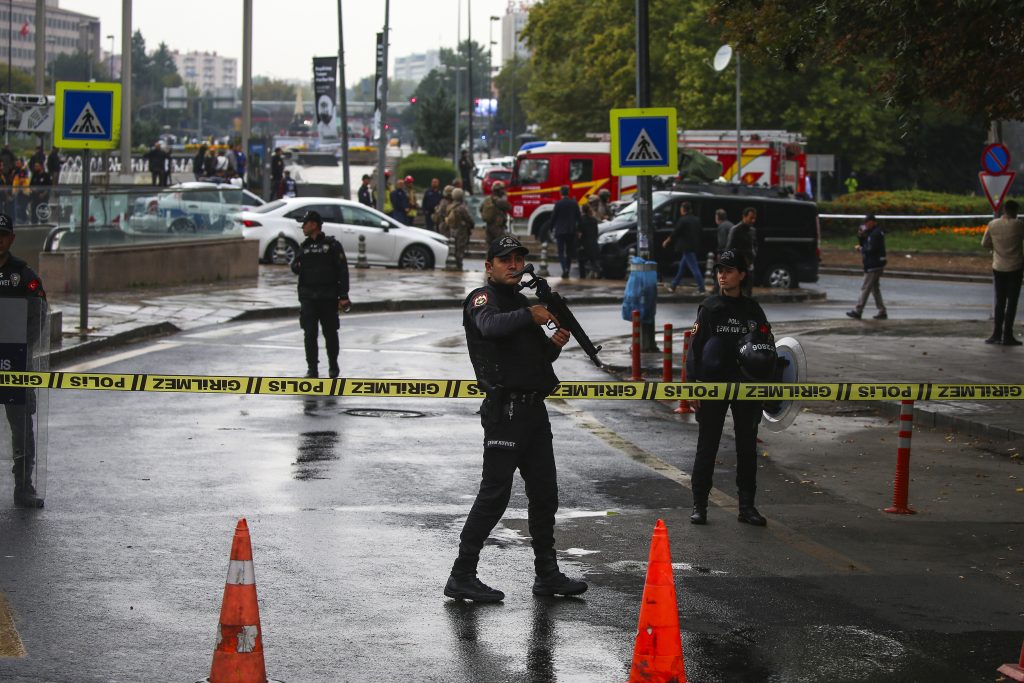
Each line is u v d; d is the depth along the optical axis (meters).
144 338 20.48
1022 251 20.66
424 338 21.50
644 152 18.73
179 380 8.82
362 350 19.73
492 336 7.53
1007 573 8.52
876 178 74.56
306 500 10.07
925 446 13.40
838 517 10.11
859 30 17.33
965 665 6.64
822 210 49.91
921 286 36.34
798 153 50.75
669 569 5.90
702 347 9.70
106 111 19.00
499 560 8.54
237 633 5.87
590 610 7.45
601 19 70.31
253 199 41.81
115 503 9.81
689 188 33.81
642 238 19.91
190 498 10.04
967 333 22.83
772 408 10.49
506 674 6.34
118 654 6.49
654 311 19.94
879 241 25.77
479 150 133.38
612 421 14.60
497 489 7.61
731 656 6.70
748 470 9.80
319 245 16.44
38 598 7.39
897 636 7.10
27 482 9.57
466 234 34.44
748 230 22.95
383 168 51.97
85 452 11.77
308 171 95.06
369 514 9.66
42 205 26.14
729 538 9.30
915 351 19.92
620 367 18.41
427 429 13.48
